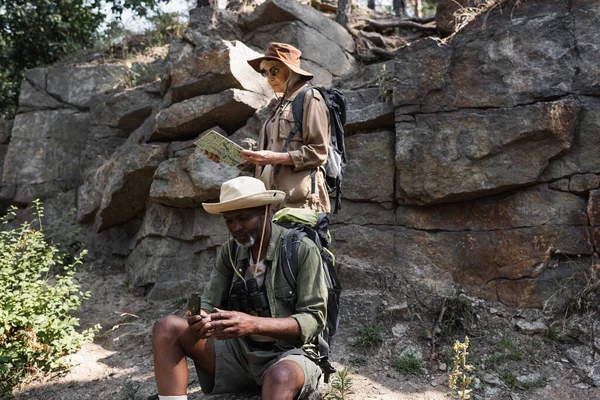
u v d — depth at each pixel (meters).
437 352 3.96
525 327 4.05
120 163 6.12
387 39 7.02
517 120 4.41
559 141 4.29
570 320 4.03
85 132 7.78
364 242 4.87
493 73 4.60
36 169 7.75
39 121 7.89
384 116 5.00
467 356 3.90
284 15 6.29
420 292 4.49
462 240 4.58
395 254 4.75
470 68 4.68
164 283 5.41
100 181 6.59
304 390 2.76
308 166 3.49
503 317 4.21
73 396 3.84
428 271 4.61
